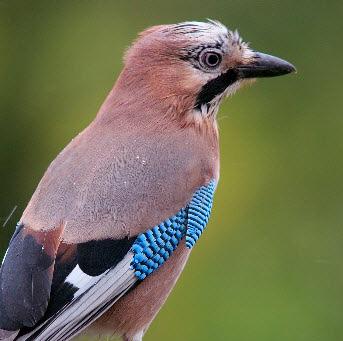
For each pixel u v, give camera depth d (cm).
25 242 919
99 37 1459
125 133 988
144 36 1022
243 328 1270
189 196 983
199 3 1448
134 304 969
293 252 1318
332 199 1352
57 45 1461
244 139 1378
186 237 980
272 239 1323
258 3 1434
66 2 1480
